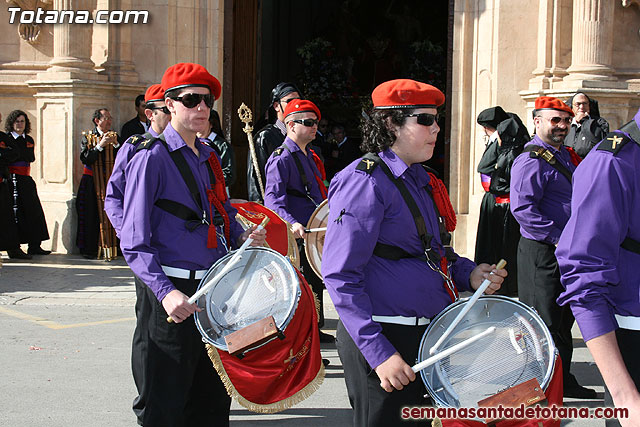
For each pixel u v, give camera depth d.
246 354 4.41
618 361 2.98
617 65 11.76
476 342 3.47
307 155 7.46
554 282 5.99
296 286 4.29
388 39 21.55
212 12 12.45
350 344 3.61
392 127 3.54
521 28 11.66
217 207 4.57
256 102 17.72
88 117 12.14
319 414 5.78
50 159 12.33
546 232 5.93
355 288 3.42
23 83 12.62
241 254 4.31
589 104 8.63
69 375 6.49
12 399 5.89
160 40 12.31
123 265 11.34
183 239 4.39
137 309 4.52
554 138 6.09
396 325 3.54
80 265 11.26
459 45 11.97
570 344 6.13
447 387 3.38
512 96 11.70
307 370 4.63
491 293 3.69
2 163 11.27
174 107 4.46
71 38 12.14
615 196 3.05
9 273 10.62
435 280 3.59
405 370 3.32
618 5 11.69
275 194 7.12
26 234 11.66
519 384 3.33
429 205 3.64
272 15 22.16
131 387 6.21
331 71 20.86
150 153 4.36
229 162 8.18
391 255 3.54
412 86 3.52
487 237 8.51
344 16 21.56
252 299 4.30
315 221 6.83
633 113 11.38
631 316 3.14
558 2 11.47
